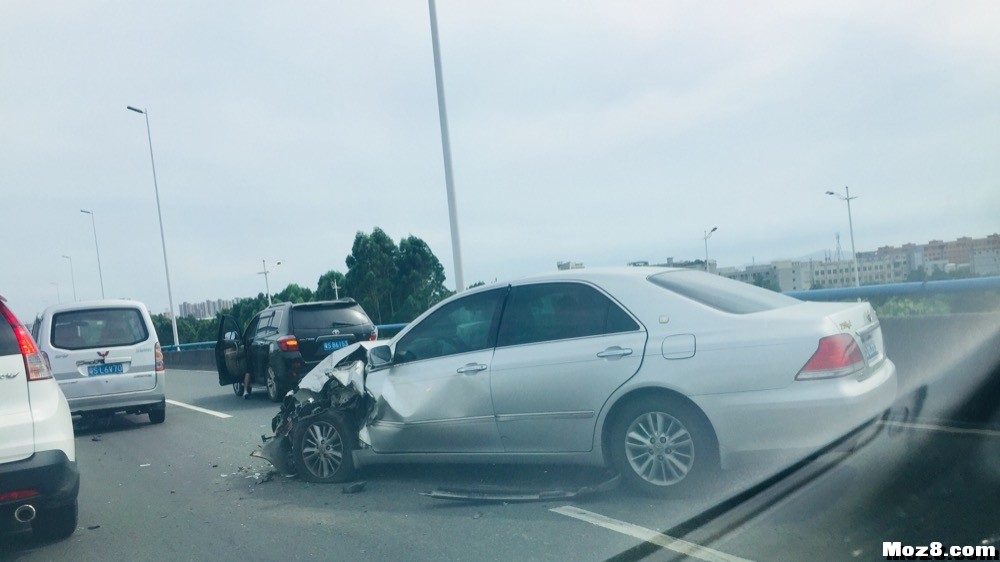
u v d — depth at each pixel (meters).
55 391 5.34
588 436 5.51
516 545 4.68
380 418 6.52
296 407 7.24
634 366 5.32
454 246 16.23
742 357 4.99
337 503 6.06
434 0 16.22
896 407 5.46
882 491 4.86
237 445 9.25
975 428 6.21
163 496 6.83
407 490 6.27
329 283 61.88
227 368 15.34
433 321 6.47
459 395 6.05
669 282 5.68
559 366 5.61
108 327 11.30
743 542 4.33
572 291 5.84
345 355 7.07
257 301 62.50
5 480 4.88
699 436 5.12
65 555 5.23
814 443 4.80
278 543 5.14
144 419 12.64
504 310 6.10
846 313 5.18
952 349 7.07
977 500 4.61
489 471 6.60
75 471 5.28
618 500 5.33
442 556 4.61
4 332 5.17
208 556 4.99
